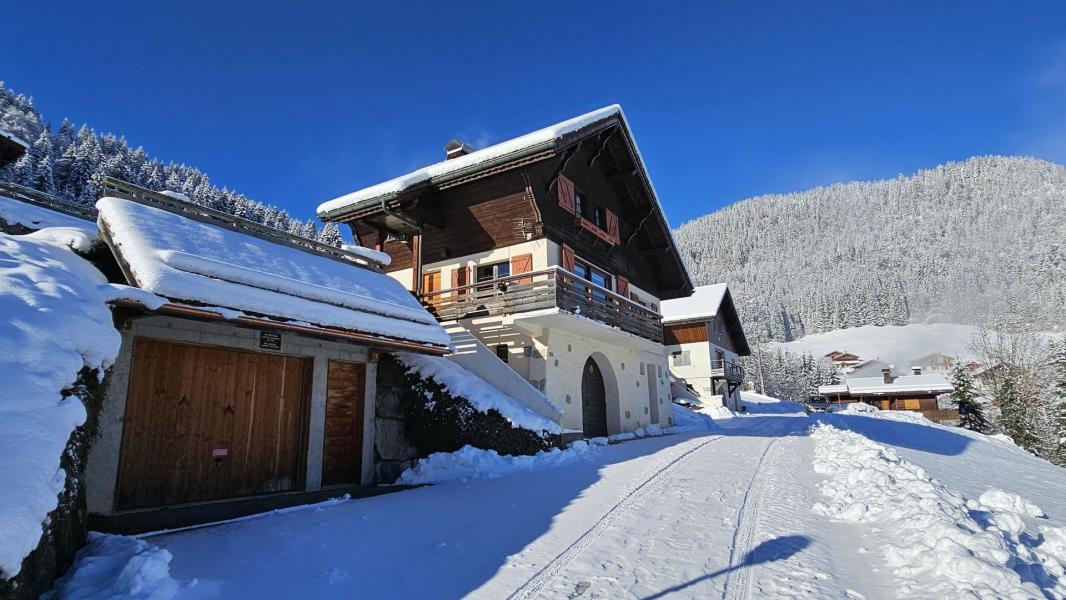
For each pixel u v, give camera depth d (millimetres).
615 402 19438
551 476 9711
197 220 9766
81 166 55969
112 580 4152
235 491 8727
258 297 8305
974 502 6973
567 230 17406
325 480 10117
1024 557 4906
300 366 10062
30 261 5832
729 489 8039
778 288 193500
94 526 6371
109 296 6391
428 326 11352
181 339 8258
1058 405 38406
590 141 19266
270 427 9398
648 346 20562
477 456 10672
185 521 6684
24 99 81375
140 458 7707
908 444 15703
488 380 14133
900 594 4172
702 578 4605
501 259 16484
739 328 50250
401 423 11727
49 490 3762
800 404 55531
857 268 198250
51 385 4348
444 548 5559
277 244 10797
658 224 22453
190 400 8391
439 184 16219
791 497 7461
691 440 15430
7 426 3738
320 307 9195
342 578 4762
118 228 8008
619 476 9344
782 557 5035
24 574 3553
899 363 99062
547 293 14695
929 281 162500
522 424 11836
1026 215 196875
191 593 4262
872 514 6270
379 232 17781
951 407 56000
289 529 6234
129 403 7676
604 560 5129
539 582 4621
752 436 16453
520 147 14984
